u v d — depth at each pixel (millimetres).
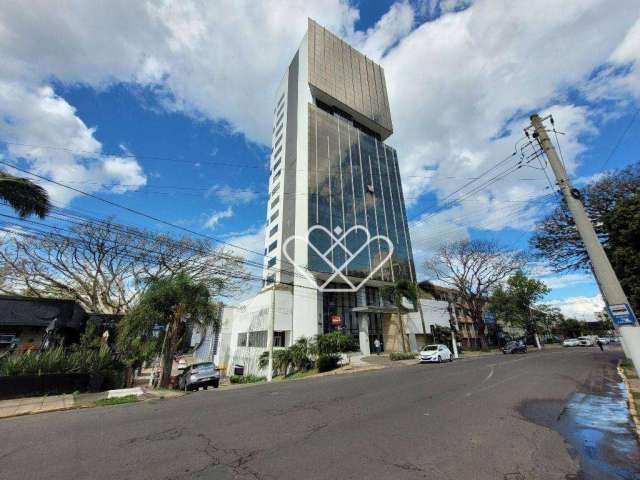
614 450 4789
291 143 45469
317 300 33031
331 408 7816
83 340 15398
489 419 6531
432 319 42719
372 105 55406
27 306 16906
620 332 7207
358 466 4277
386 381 12406
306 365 24500
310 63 48062
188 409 8219
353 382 12680
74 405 9141
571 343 48219
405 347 33812
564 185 9023
